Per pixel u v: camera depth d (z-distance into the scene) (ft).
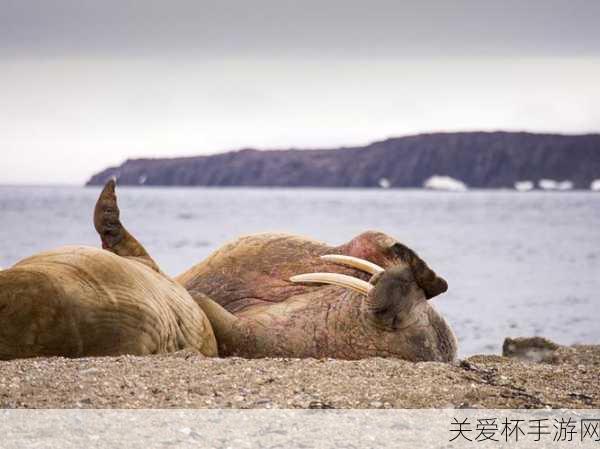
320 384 75.00
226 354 99.50
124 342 82.99
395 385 75.66
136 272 87.71
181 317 91.50
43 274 81.00
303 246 109.70
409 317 95.40
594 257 449.89
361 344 96.12
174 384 73.31
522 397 74.74
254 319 100.12
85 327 81.35
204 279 110.11
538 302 255.70
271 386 74.02
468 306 245.24
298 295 104.58
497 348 178.91
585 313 232.53
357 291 98.37
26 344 79.82
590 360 104.27
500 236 647.15
